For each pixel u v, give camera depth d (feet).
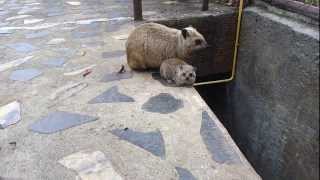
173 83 3.74
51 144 2.75
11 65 4.30
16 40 5.19
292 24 3.64
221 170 2.47
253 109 4.58
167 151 2.66
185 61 4.10
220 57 5.40
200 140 2.79
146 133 2.87
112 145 2.73
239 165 2.52
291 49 3.57
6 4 7.70
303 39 3.35
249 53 4.60
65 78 3.90
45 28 5.68
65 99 3.44
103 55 4.49
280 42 3.79
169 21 5.15
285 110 3.75
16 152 2.67
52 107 3.29
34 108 3.29
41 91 3.61
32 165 2.53
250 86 4.63
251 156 4.68
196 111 3.19
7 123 3.05
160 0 6.64
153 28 3.89
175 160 2.56
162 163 2.53
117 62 4.27
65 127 2.97
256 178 2.39
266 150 4.24
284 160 3.81
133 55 3.89
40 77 3.94
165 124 2.99
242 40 4.77
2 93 3.59
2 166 2.52
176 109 3.22
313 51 3.21
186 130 2.91
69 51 4.66
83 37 5.16
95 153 2.64
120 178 2.39
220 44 5.33
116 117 3.10
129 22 5.63
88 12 6.53
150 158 2.59
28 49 4.81
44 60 4.41
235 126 5.25
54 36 5.28
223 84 5.61
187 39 3.80
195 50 3.87
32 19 6.27
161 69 3.80
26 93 3.58
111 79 3.84
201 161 2.55
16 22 6.13
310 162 3.32
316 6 3.54
